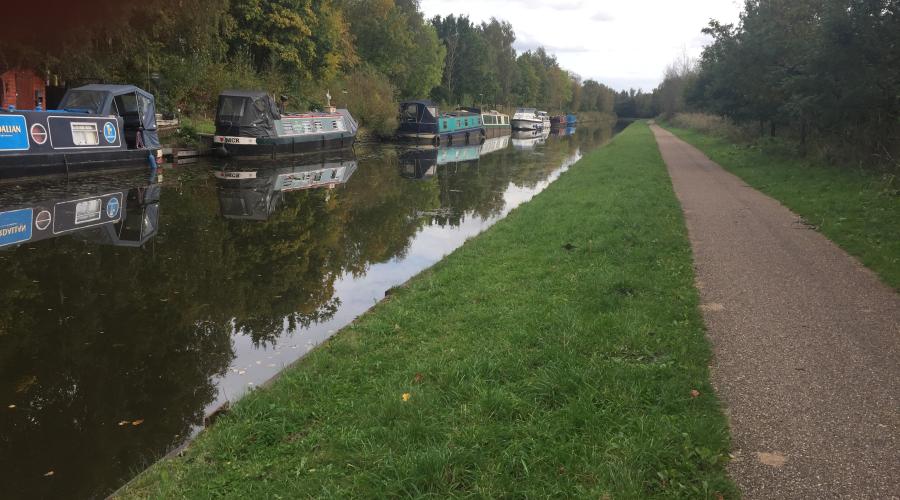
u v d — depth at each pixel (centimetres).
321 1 3969
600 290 695
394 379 498
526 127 6378
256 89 3269
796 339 548
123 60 2427
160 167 2238
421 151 3662
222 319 783
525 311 650
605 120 13950
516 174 2584
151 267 1016
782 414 415
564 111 12025
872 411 417
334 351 579
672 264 812
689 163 2514
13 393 574
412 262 1102
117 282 927
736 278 748
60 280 925
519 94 9494
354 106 4069
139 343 700
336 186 2080
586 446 381
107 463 461
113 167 1978
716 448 371
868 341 541
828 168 1741
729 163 2400
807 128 2281
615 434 394
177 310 815
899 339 545
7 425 515
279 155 2781
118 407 549
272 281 962
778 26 2227
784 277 752
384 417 431
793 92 1816
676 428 392
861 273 768
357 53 5069
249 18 3481
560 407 437
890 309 627
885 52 1491
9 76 2162
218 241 1228
